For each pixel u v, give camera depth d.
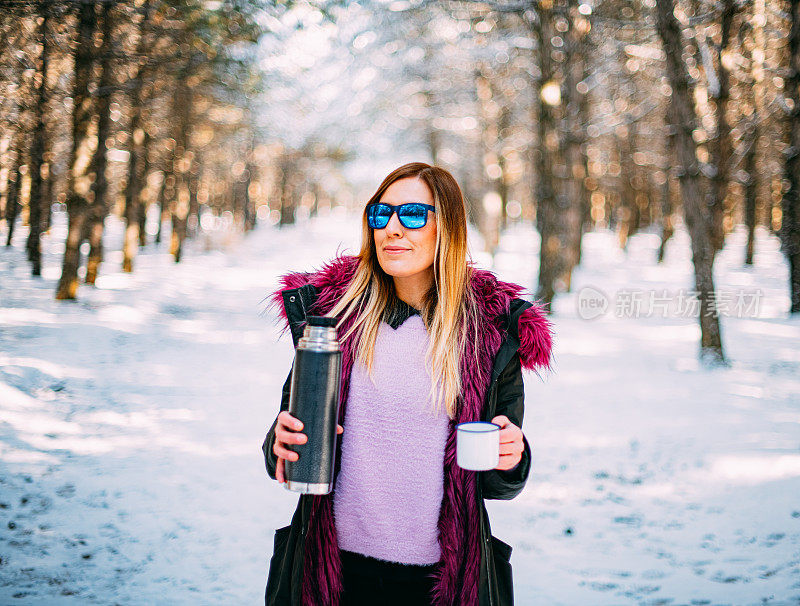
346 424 1.52
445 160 31.39
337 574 1.50
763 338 13.12
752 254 26.09
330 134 30.36
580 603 3.39
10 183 21.05
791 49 13.70
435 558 1.49
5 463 5.25
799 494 4.98
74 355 9.52
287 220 52.34
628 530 4.40
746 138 18.84
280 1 13.60
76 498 4.65
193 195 36.34
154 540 4.04
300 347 1.35
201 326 13.49
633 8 16.20
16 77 14.59
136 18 14.44
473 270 1.57
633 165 29.59
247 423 6.79
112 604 3.25
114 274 21.61
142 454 5.66
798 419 7.13
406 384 1.50
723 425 6.91
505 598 1.55
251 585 3.51
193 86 18.97
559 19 16.20
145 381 8.39
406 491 1.48
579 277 24.56
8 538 3.96
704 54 13.83
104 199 18.08
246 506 4.62
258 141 31.52
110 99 15.99
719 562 3.91
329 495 1.52
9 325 11.38
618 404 7.88
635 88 21.03
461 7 17.02
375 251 1.56
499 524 4.51
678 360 10.81
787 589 3.55
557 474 5.50
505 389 1.52
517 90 23.03
